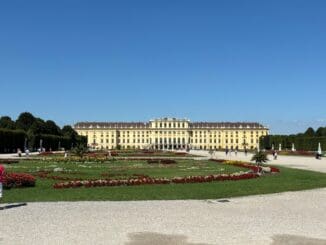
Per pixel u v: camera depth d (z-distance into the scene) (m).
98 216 23.28
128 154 125.56
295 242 18.09
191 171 57.94
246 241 18.19
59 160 83.56
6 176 36.50
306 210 25.83
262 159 57.50
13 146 157.38
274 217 23.41
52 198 30.11
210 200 29.69
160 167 66.75
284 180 44.41
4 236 18.69
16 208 25.81
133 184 39.28
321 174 53.34
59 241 17.92
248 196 32.00
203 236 18.94
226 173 53.66
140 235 19.03
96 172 54.94
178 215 23.75
